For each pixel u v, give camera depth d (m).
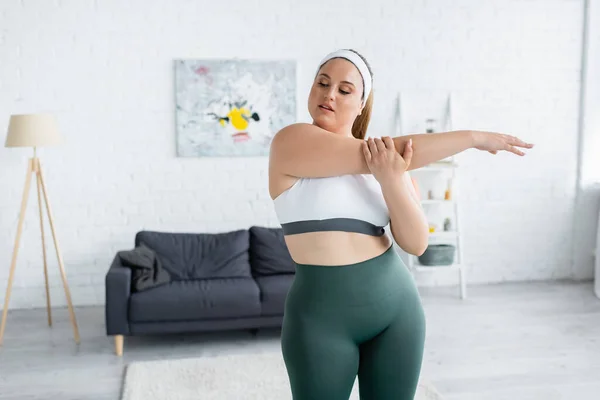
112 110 5.05
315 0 5.21
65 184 5.06
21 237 5.04
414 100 5.45
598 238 5.35
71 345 4.28
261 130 5.21
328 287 1.64
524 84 5.59
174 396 3.41
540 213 5.75
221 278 4.64
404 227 1.64
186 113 5.11
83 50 4.98
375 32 5.33
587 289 5.53
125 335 4.24
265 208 5.31
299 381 1.67
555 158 5.71
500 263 5.75
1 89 4.91
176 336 4.50
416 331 1.72
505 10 5.49
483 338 4.31
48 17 4.91
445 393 3.42
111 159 5.09
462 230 5.65
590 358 3.93
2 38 4.87
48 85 4.96
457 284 5.69
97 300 5.19
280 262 4.77
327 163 1.59
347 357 1.66
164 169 5.16
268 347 4.26
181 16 5.06
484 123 5.57
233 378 3.67
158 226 5.19
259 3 5.14
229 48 5.14
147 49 5.04
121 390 3.52
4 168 4.96
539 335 4.36
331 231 1.63
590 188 5.77
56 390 3.52
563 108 5.67
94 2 4.95
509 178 5.67
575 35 5.61
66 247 5.11
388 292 1.67
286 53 5.21
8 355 4.09
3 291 5.05
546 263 5.82
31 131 4.30
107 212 5.13
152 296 4.11
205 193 5.23
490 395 3.39
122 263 4.27
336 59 1.67
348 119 1.67
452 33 5.44
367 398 1.76
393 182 1.56
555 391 3.45
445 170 5.55
